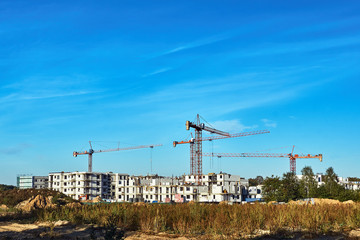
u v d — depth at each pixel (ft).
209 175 451.94
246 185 480.23
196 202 126.72
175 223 104.47
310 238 84.94
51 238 88.28
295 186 299.79
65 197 280.10
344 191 308.19
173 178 458.91
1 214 158.71
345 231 93.81
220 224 96.32
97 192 488.02
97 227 105.40
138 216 110.11
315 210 113.09
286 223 102.68
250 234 90.48
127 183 468.75
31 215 147.23
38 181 574.56
